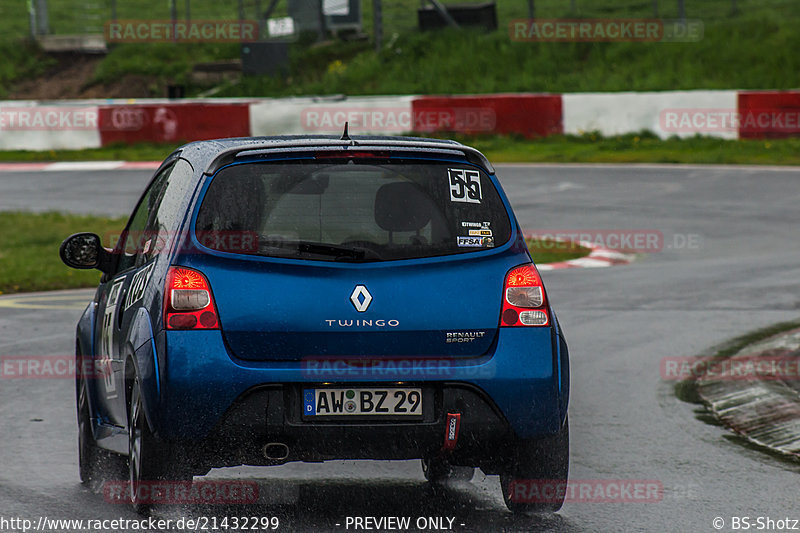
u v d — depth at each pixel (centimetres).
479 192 1839
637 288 5106
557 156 10631
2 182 10031
